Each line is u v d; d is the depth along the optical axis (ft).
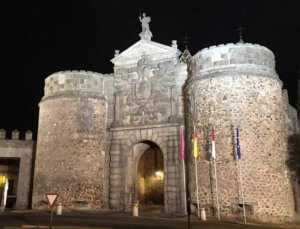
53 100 87.04
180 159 79.36
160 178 109.40
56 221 57.21
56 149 83.61
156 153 111.65
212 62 74.64
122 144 85.35
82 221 57.72
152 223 56.75
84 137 84.17
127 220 60.70
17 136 103.71
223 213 66.49
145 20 91.15
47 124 86.63
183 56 96.37
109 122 88.28
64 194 80.59
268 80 72.54
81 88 87.56
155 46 87.30
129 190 85.46
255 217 64.69
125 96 87.76
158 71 85.71
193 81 76.33
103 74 91.30
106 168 85.51
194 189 72.33
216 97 72.18
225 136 69.62
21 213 73.61
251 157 67.72
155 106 84.17
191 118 76.48
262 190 66.33
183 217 67.72
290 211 68.39
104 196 83.87
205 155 71.26
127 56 89.92
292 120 90.33
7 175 119.96
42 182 83.35
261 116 70.08
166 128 82.12
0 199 110.22
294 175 76.59
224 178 67.92
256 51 73.77
